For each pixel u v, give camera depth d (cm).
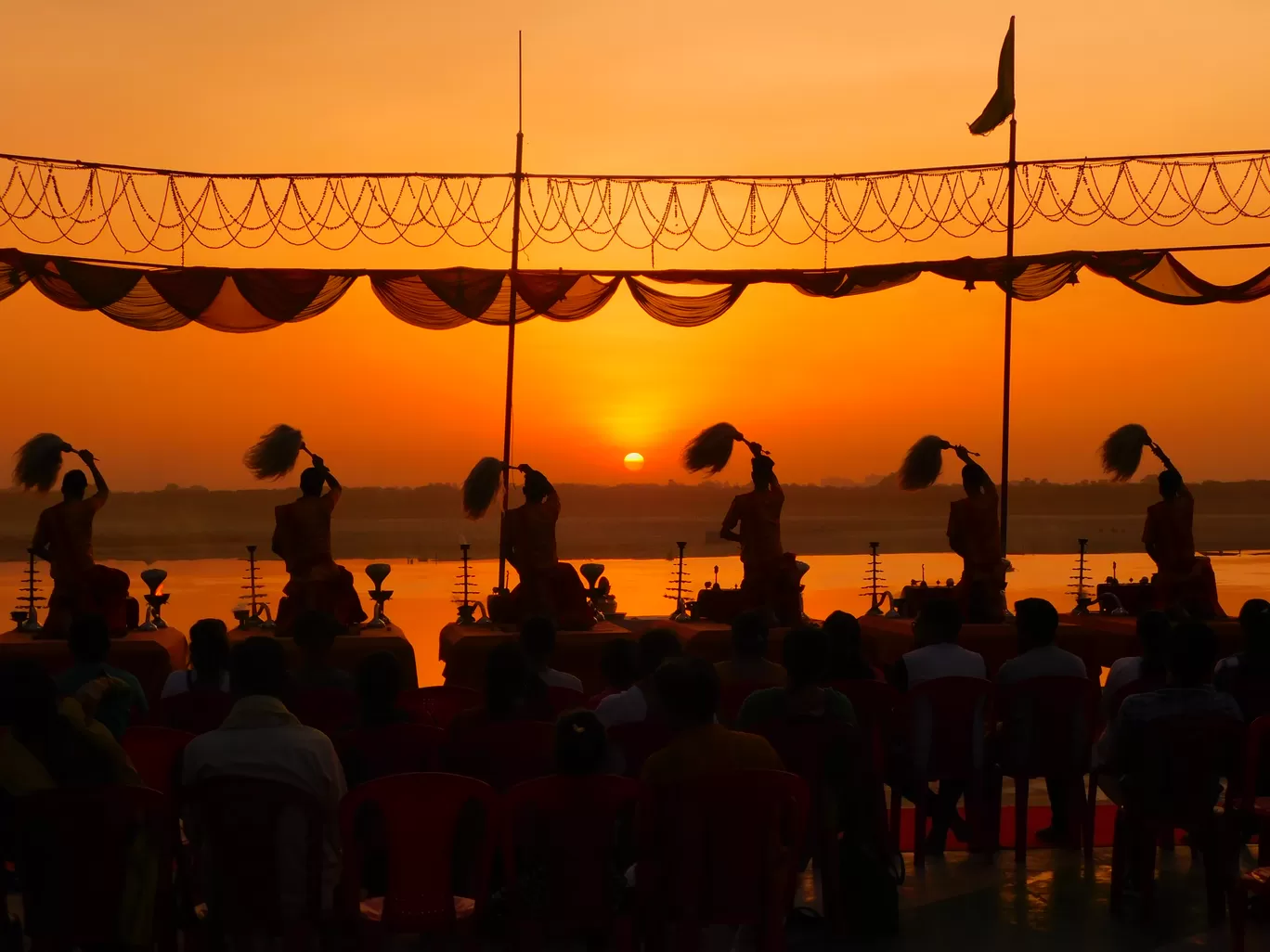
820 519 7812
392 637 930
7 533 5584
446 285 1116
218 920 443
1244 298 1120
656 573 2600
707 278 1145
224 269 1093
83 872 423
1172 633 549
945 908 568
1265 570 2758
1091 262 1120
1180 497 1062
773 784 434
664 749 445
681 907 436
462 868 510
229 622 1616
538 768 510
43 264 1062
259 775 441
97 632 602
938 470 1044
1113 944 524
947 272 1137
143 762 516
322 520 972
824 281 1152
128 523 6469
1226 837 529
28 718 447
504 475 1055
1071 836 660
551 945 527
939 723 625
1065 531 5266
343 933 450
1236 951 489
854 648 629
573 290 1132
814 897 591
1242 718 570
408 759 506
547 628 627
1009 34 1155
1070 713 632
